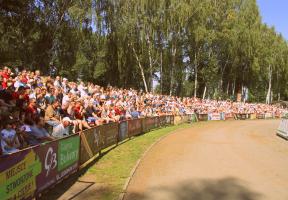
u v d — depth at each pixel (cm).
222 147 2030
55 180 1012
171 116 3688
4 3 3669
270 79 8175
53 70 4250
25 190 821
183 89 6488
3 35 3831
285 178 1270
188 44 5803
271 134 2997
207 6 5500
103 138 1667
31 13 3853
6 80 1552
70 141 1141
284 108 7838
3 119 1042
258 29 6906
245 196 1030
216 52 6519
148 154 1709
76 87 2181
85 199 957
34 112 1305
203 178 1239
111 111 2234
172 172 1323
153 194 1029
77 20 3975
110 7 4666
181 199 987
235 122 4731
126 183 1132
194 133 2842
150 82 5359
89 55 5197
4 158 727
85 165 1373
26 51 3919
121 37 4822
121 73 5122
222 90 7350
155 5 5025
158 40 5316
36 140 1223
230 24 6178
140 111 2902
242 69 7325
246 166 1471
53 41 4025
